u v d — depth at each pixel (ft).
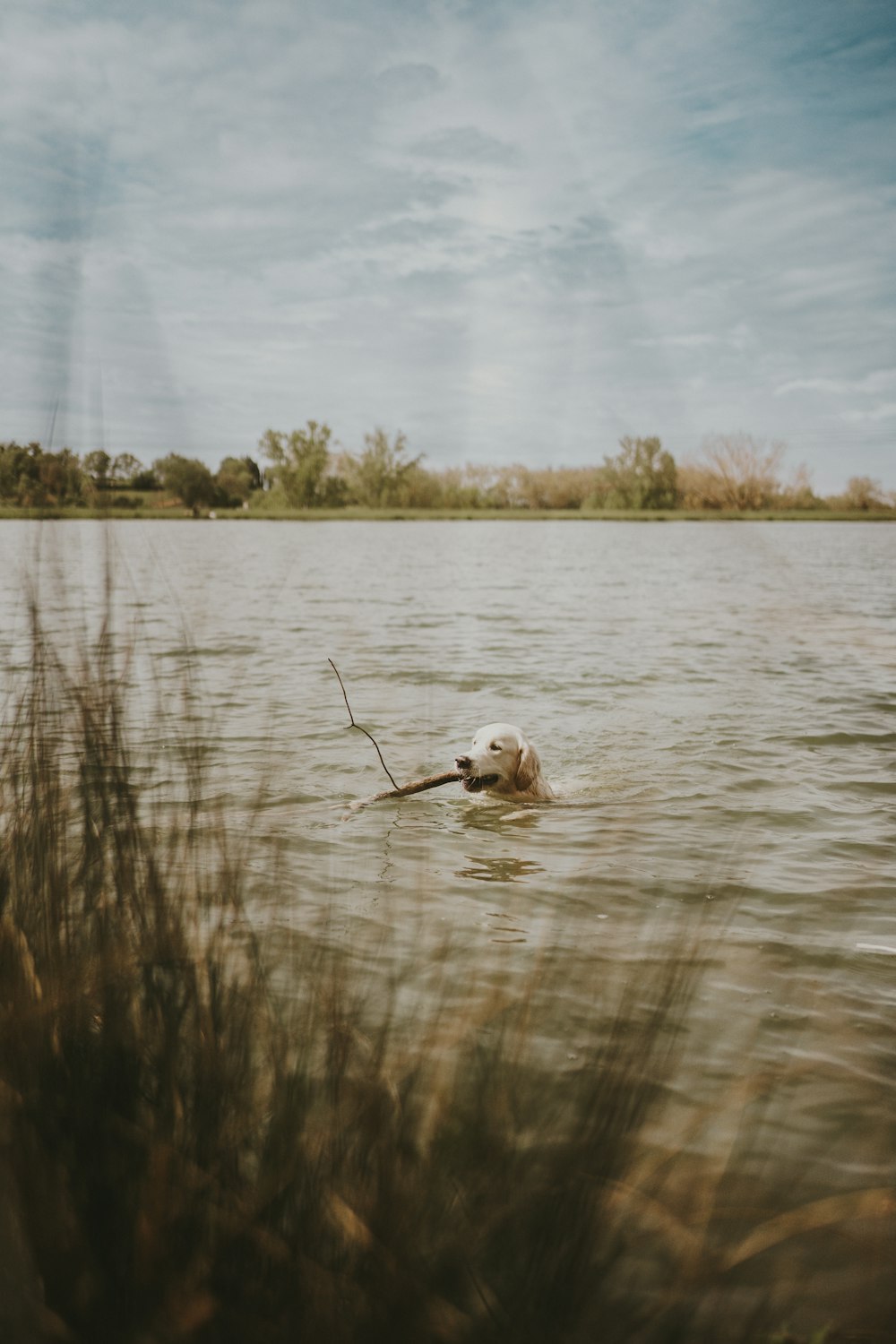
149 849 6.64
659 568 71.41
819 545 85.76
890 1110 7.57
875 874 13.38
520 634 38.78
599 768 20.07
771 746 21.68
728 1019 9.10
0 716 7.52
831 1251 5.87
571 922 10.13
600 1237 4.89
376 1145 4.92
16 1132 4.84
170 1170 4.74
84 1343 4.33
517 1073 5.67
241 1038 5.60
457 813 16.67
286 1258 4.53
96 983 5.76
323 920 7.50
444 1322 4.31
